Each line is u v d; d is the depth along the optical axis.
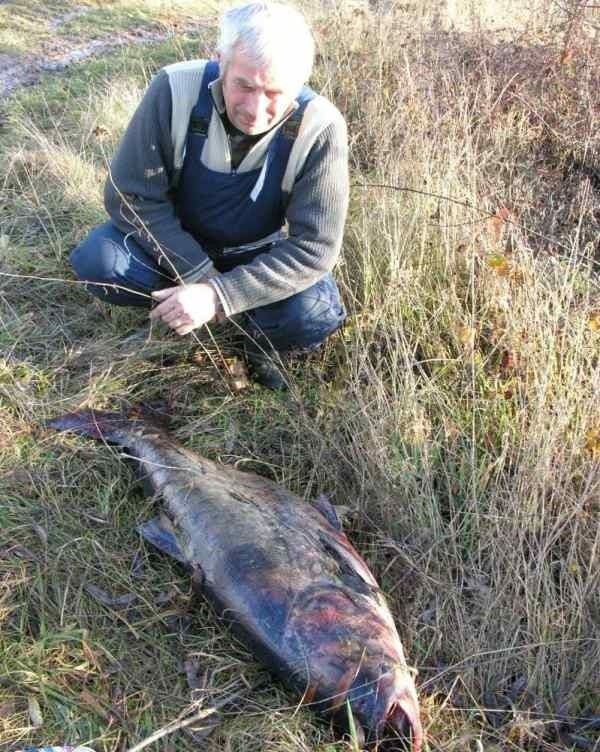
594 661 1.59
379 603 1.56
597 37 3.04
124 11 5.29
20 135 3.29
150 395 2.13
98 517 1.82
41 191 2.87
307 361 2.21
